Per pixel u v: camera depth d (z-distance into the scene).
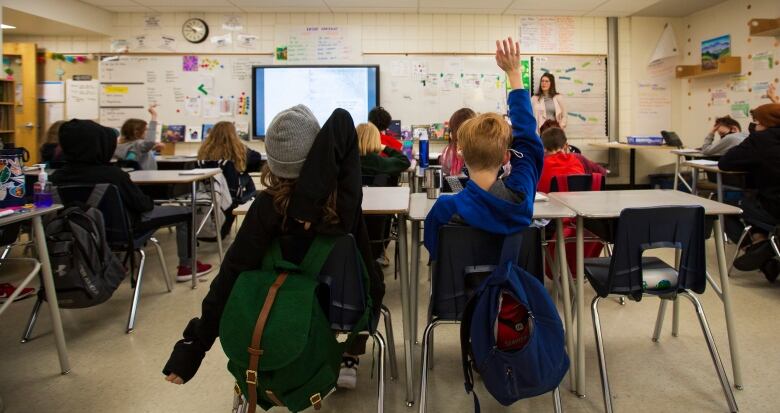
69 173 2.45
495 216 1.42
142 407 1.76
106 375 1.99
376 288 1.47
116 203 2.41
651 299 2.77
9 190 1.85
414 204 1.96
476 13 5.98
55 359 2.14
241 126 6.08
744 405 1.71
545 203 1.89
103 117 6.09
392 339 1.90
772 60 5.02
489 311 1.33
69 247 2.03
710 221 2.06
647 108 6.27
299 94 6.01
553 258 2.28
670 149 5.20
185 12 5.97
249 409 1.17
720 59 5.39
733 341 1.82
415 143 5.96
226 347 1.16
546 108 6.00
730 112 5.57
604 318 2.51
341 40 6.01
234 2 5.61
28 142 6.02
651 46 6.20
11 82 5.96
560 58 6.10
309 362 1.18
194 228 3.06
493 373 1.31
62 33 5.86
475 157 1.51
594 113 6.20
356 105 6.03
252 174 5.54
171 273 3.40
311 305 1.18
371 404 1.77
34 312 2.35
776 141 2.82
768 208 2.87
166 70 6.04
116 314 2.65
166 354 2.18
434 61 6.04
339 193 1.28
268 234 1.27
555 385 1.36
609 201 1.92
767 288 2.91
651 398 1.78
